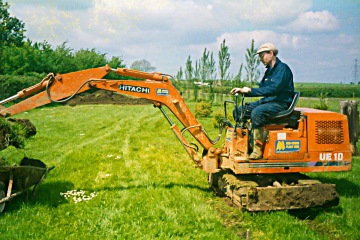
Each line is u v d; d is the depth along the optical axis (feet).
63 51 137.80
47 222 19.11
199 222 19.58
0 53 106.83
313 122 21.36
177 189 25.71
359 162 35.42
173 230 18.43
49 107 94.99
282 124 21.54
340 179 28.91
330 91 184.24
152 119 73.05
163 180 28.55
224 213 21.49
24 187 21.24
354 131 39.40
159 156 37.76
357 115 39.47
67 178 28.22
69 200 22.90
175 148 43.14
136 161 35.12
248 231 17.71
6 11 136.26
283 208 20.44
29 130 25.66
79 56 147.54
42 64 119.44
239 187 20.54
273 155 21.12
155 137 50.96
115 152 39.60
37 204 21.62
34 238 17.24
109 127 60.03
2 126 21.98
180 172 31.40
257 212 20.88
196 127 24.34
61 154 37.58
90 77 22.74
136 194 24.36
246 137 21.86
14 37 140.15
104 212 20.79
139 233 18.03
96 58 153.38
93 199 23.11
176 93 24.03
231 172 24.34
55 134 50.42
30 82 95.81
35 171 21.68
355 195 25.07
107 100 117.08
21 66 112.16
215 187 26.17
